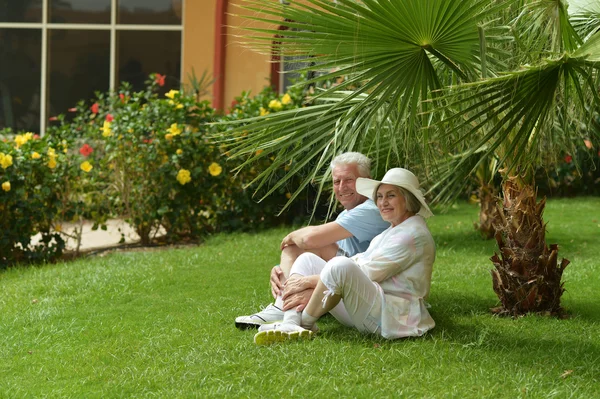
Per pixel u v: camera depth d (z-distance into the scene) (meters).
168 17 15.17
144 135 10.80
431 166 6.48
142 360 5.25
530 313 6.16
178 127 10.61
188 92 14.26
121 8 15.32
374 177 6.89
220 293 7.30
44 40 15.48
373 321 5.43
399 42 4.89
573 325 5.89
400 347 5.22
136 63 15.32
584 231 10.46
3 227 9.43
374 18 4.70
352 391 4.48
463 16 4.75
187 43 14.78
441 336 5.41
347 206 6.15
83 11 15.42
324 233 5.97
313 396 4.44
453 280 7.59
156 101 10.98
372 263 5.44
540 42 5.31
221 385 4.62
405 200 5.56
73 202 10.06
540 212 6.20
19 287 7.77
